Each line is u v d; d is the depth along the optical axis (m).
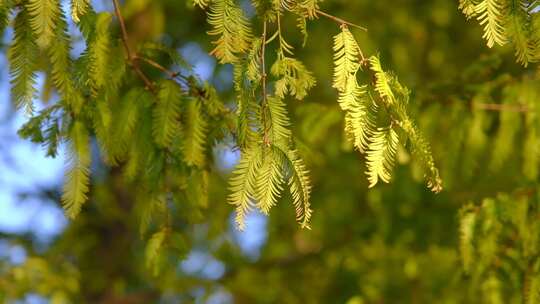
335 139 5.61
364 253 5.59
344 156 5.84
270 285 5.92
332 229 5.96
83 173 2.66
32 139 2.72
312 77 2.27
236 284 5.94
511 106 3.90
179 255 3.11
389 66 6.09
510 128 3.88
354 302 5.20
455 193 4.93
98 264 6.55
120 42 2.71
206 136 2.85
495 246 3.52
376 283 5.39
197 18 6.30
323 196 6.01
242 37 2.21
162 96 2.77
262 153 2.17
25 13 2.32
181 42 6.43
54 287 5.45
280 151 2.19
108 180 6.15
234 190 2.16
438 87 4.04
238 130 2.21
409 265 5.17
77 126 2.71
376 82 2.22
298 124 5.41
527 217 3.49
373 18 6.29
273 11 2.24
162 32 5.95
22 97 2.34
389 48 6.26
